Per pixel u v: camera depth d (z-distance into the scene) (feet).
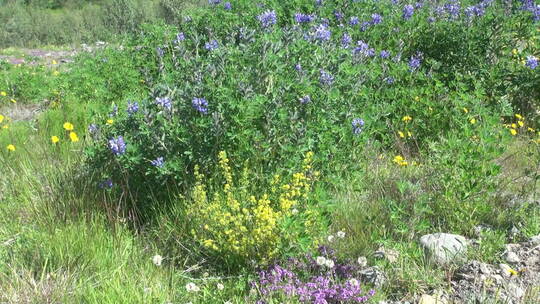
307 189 5.86
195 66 7.03
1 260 5.63
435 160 7.43
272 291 4.98
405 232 5.88
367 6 12.10
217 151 6.35
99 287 5.18
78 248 5.70
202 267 5.64
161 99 6.48
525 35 10.39
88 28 56.65
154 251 5.88
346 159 7.35
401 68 9.66
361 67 8.46
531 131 9.15
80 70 14.69
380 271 5.36
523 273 5.34
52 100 13.89
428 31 11.00
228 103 6.25
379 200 6.72
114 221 6.27
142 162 6.55
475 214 6.37
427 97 8.96
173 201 6.42
